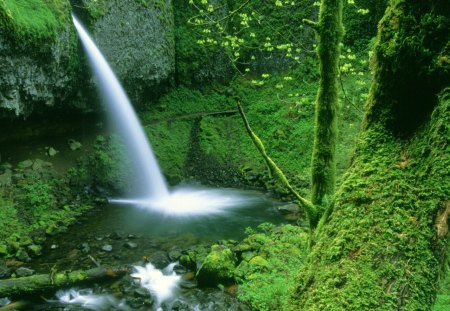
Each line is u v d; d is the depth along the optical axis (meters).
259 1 15.38
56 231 8.38
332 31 3.87
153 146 12.70
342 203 1.50
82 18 10.39
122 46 11.58
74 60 9.91
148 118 13.69
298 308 1.37
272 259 6.12
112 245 7.86
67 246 7.77
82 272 6.33
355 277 1.25
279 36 15.35
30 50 8.18
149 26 12.69
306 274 1.46
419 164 1.41
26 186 9.27
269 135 13.34
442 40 1.47
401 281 1.20
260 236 7.26
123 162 11.65
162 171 12.27
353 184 1.52
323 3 3.87
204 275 6.22
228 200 10.87
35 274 6.55
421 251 1.23
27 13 8.15
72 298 5.96
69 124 11.39
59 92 9.85
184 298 5.92
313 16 15.14
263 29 15.45
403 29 1.58
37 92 8.98
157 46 13.17
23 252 7.29
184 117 14.07
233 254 6.65
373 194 1.43
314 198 4.19
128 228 8.80
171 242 8.05
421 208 1.30
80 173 10.82
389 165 1.50
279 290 5.21
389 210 1.35
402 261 1.23
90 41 10.46
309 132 12.77
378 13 14.27
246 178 12.22
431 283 1.20
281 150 12.83
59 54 9.04
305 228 7.39
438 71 1.46
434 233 1.25
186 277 6.52
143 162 12.05
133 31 11.95
